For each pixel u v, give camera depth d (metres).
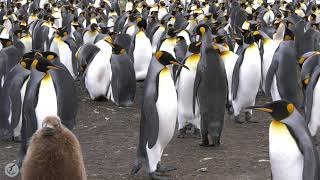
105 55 15.23
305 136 6.97
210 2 37.78
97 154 10.34
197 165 9.56
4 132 11.28
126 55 14.80
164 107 8.61
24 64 10.30
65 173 6.38
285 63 12.44
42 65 8.98
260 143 11.02
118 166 9.61
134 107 14.68
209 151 10.41
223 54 13.68
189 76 10.99
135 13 27.41
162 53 8.66
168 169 9.21
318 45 20.94
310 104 10.57
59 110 9.59
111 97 15.12
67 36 18.66
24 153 9.13
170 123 8.73
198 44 11.06
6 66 12.71
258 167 9.42
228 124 12.70
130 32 22.31
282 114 7.06
